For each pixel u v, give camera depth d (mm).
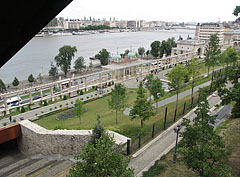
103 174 14188
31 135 32969
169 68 94625
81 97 59312
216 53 64938
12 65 115500
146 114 32281
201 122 17531
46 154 32094
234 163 20281
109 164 14594
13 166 29422
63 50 88188
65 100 57188
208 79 64875
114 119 40906
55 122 42562
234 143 23766
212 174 15031
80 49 171375
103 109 48969
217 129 28578
